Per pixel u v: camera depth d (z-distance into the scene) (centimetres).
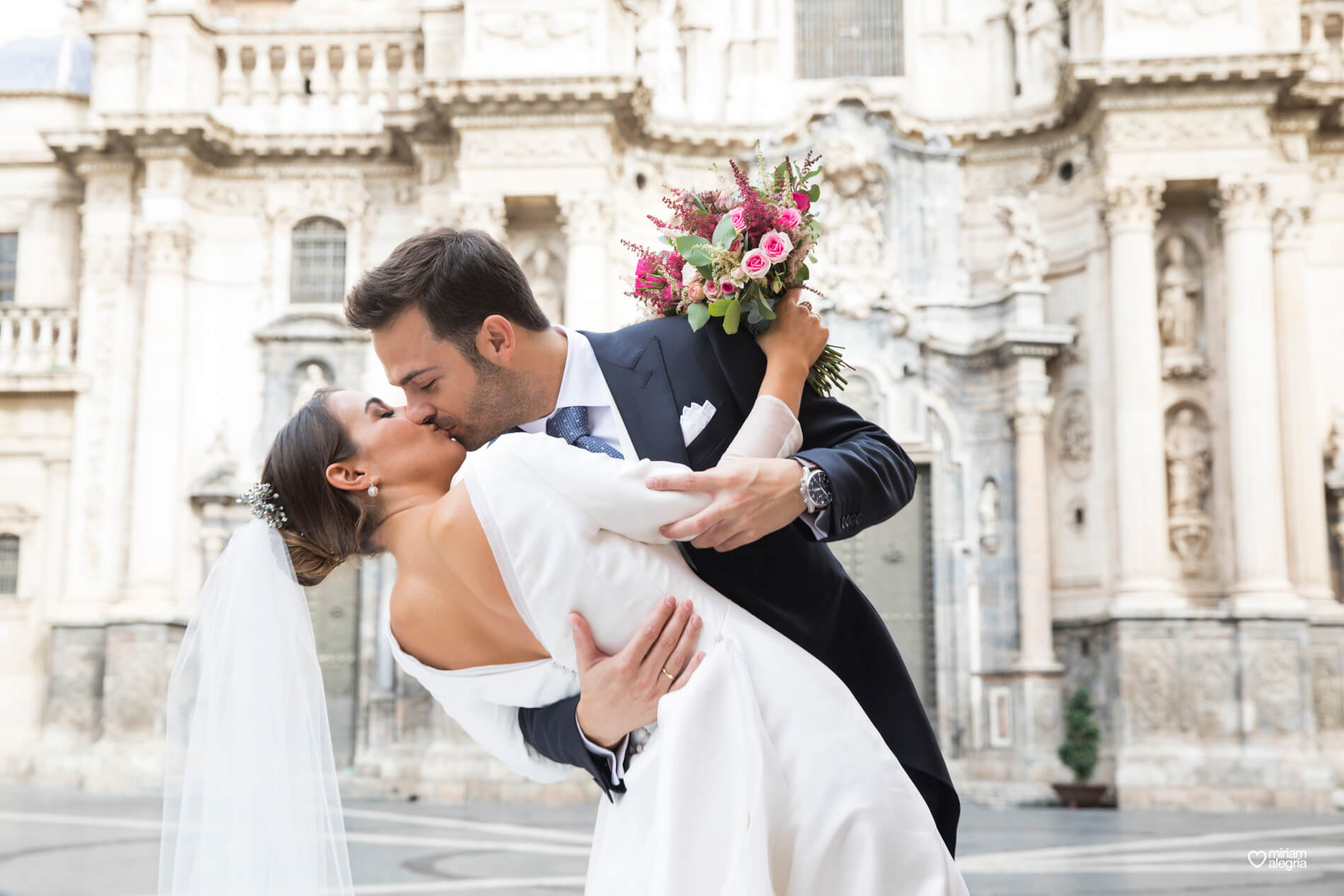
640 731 244
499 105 2050
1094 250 2100
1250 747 1869
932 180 2230
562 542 237
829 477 238
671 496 234
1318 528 2044
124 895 823
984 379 2167
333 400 276
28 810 1566
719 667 229
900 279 2209
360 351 2230
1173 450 2031
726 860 218
